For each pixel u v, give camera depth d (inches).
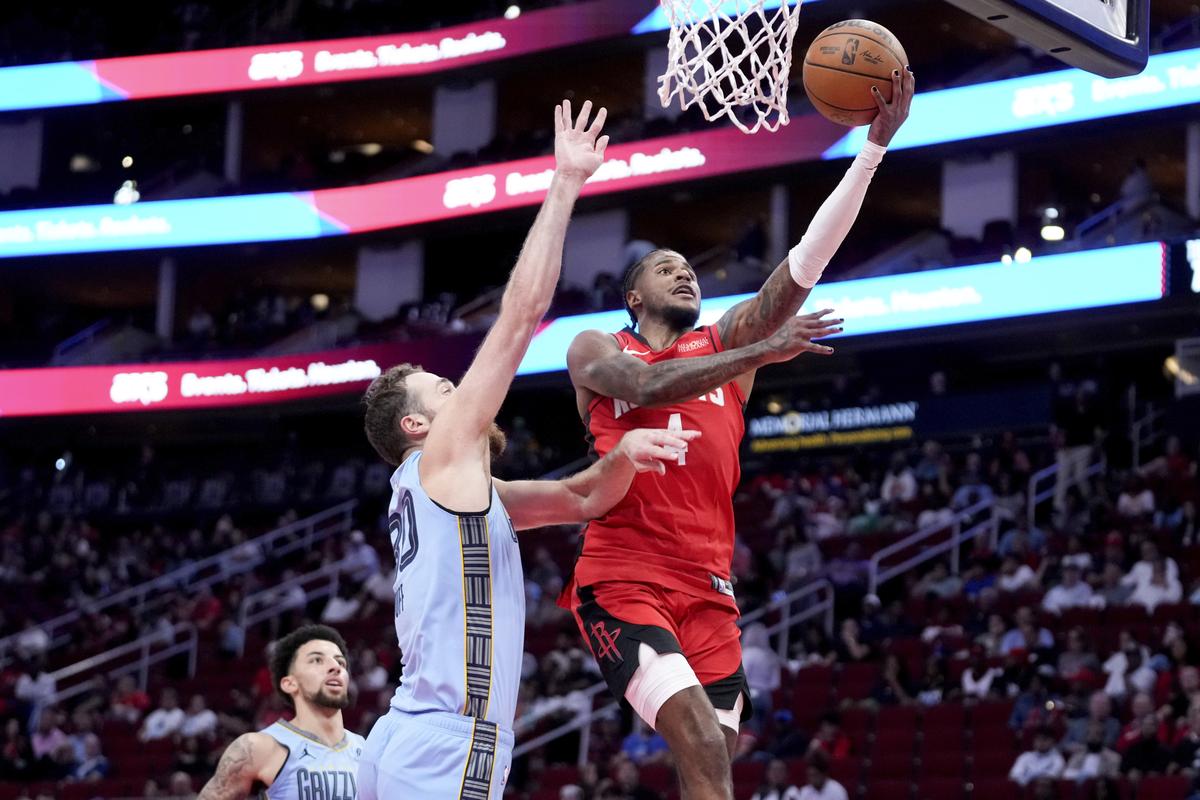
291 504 824.3
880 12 828.0
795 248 145.6
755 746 454.6
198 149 1054.4
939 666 466.9
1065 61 176.7
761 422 762.8
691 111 839.7
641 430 121.8
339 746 198.4
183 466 862.5
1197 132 764.6
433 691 110.3
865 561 555.8
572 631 555.5
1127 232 746.8
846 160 788.6
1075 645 447.2
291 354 887.1
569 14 900.6
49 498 873.5
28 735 584.4
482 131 967.6
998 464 622.2
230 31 1048.2
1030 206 837.2
